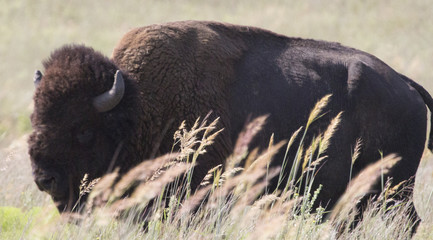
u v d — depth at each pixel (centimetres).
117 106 1931
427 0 9906
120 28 9212
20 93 6100
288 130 2155
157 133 2016
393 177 2209
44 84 1884
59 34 8781
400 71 6956
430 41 8469
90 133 1902
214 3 10338
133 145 1981
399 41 8500
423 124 2262
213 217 1702
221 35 2144
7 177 2472
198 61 2067
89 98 1895
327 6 9931
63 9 9888
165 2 10444
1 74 6956
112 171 1958
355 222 2202
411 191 2223
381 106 2198
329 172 2189
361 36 8725
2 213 2048
